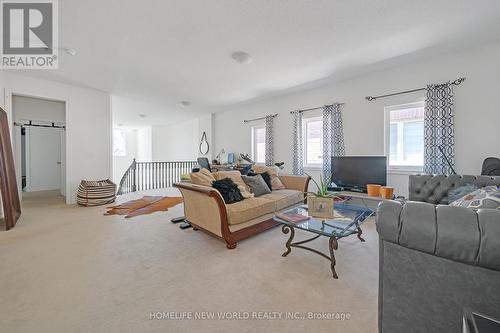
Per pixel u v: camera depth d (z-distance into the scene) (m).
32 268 1.88
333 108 3.96
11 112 3.53
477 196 1.50
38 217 3.42
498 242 0.72
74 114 4.20
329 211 2.04
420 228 0.86
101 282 1.68
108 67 3.29
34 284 1.64
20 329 1.21
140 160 10.02
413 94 3.15
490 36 2.47
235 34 2.41
